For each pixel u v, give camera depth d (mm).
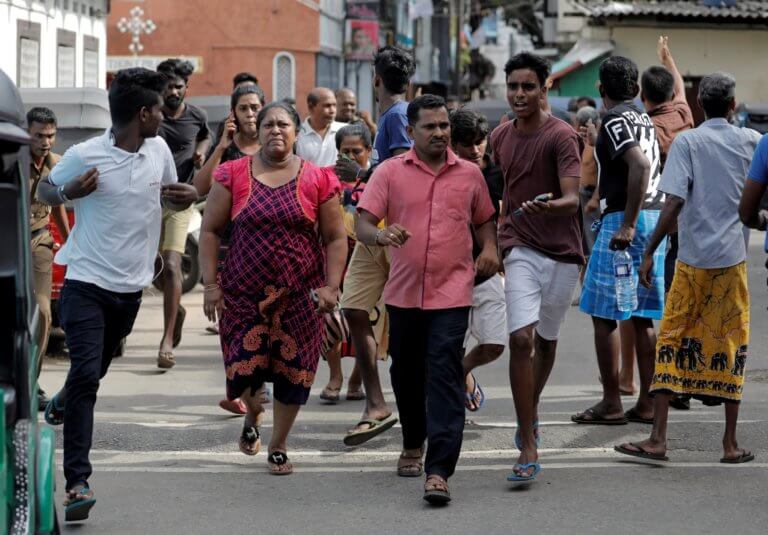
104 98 31406
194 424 21953
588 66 83188
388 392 25094
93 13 65375
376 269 20719
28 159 13875
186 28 92938
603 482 18312
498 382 26047
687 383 19312
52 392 25109
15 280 13211
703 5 81188
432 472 17203
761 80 82250
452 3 125062
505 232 18609
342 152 23844
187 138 29062
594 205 33500
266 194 18219
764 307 36500
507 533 15945
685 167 19047
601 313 21203
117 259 17141
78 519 16500
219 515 16875
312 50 95375
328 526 16344
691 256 19031
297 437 21141
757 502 17234
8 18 51625
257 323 18328
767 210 20688
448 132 17688
